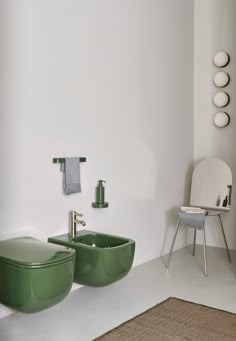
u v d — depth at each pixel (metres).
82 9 2.71
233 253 3.78
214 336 2.10
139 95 3.29
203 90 4.00
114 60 3.02
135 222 3.32
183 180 3.92
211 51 3.95
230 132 3.87
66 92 2.62
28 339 2.04
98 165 2.91
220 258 3.61
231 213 3.91
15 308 1.96
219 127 3.91
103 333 2.12
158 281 2.96
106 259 2.28
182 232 3.97
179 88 3.81
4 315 2.31
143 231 3.42
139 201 3.35
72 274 2.03
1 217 2.26
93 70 2.83
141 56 3.30
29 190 2.41
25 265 1.85
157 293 2.71
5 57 2.25
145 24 3.33
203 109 4.01
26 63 2.36
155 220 3.56
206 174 3.70
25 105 2.37
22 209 2.38
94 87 2.84
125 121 3.15
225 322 2.26
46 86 2.49
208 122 3.99
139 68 3.28
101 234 2.64
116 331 2.13
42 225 2.50
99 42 2.87
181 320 2.29
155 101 3.49
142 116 3.34
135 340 2.04
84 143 2.78
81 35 2.72
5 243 2.17
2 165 2.26
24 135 2.37
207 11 3.94
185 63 3.89
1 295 1.98
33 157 2.43
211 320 2.29
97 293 2.70
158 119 3.54
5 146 2.27
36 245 2.13
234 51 3.83
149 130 3.43
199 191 3.71
